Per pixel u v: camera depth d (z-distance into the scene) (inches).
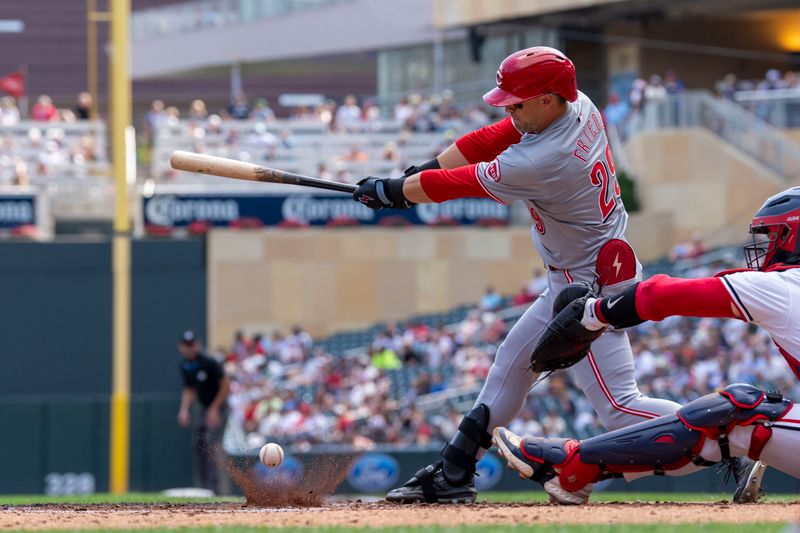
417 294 3351.4
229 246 3235.7
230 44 5078.7
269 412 2407.7
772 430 732.7
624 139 3636.8
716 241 3189.0
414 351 2837.1
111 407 2635.3
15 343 3046.3
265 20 4968.0
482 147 820.0
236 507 881.5
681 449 744.3
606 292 786.2
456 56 4335.6
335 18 4697.3
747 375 2367.1
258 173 822.5
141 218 3272.6
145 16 5482.3
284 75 5689.0
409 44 4503.0
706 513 707.4
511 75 741.3
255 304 3253.0
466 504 817.5
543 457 773.3
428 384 2605.8
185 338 1798.7
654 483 2034.9
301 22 4825.3
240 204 3302.2
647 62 4106.8
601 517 690.2
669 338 2564.0
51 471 2605.8
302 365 2859.3
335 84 5787.4
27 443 2600.9
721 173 3376.0
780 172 3299.7
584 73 4141.2
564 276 796.0
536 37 4079.7
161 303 3125.0
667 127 3472.0
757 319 714.2
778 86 3555.6
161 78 5634.8
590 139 762.2
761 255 763.4
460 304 3348.9
